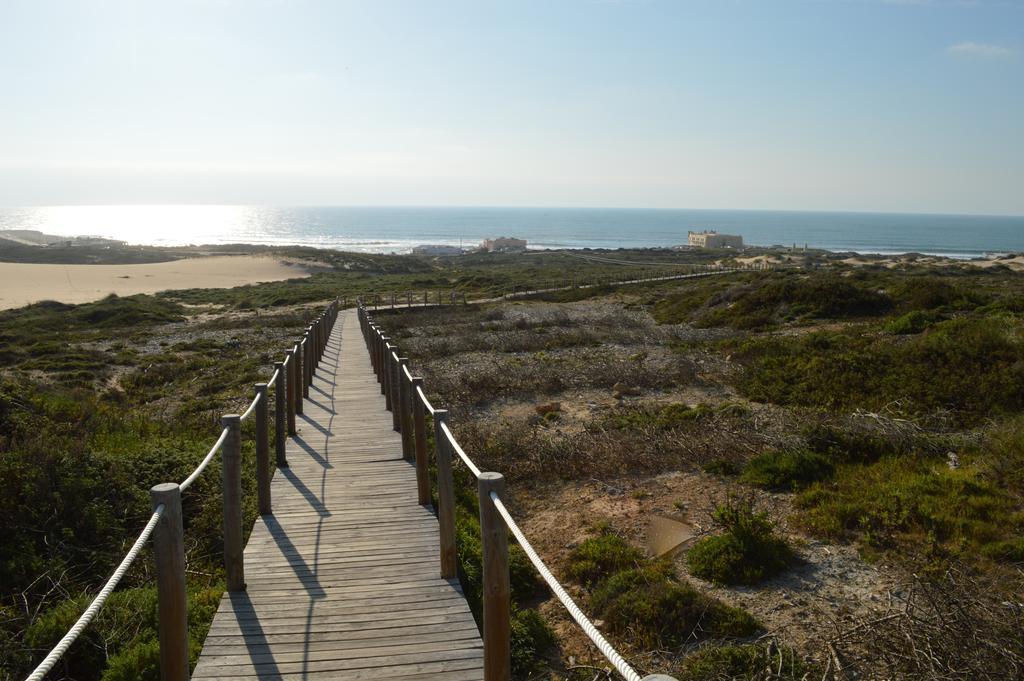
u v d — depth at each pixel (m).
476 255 116.88
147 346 26.08
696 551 6.61
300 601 5.09
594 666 5.06
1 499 6.33
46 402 10.80
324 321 21.84
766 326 23.03
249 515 7.15
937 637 4.58
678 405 12.16
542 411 12.45
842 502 7.51
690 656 5.04
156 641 4.76
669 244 198.00
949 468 8.36
